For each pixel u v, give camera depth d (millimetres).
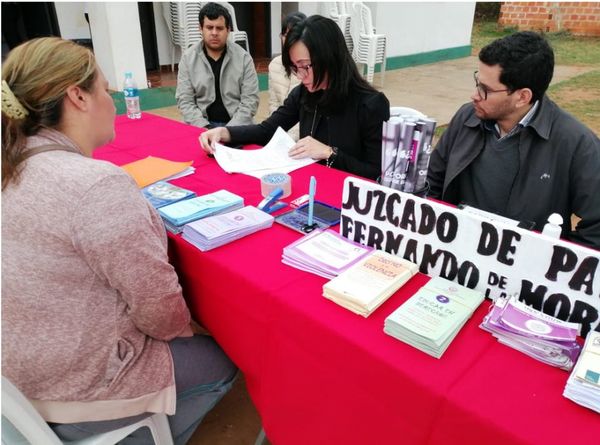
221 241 1079
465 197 1611
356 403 819
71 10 4781
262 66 6137
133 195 865
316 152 1671
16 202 811
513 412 652
